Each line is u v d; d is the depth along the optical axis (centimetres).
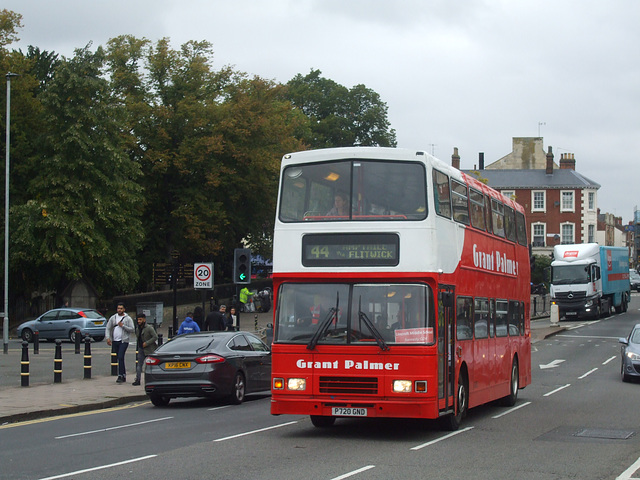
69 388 2198
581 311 5866
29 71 6084
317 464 1118
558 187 9981
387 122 8338
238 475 1029
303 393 1355
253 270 6675
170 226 5675
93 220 4775
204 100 5650
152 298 5478
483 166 11700
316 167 1427
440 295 1392
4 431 1499
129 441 1352
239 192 5803
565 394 2241
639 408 1897
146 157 5384
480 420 1673
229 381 1952
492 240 1845
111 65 5588
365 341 1343
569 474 1062
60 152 4759
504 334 1920
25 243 4569
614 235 15512
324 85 8400
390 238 1369
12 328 4909
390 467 1096
